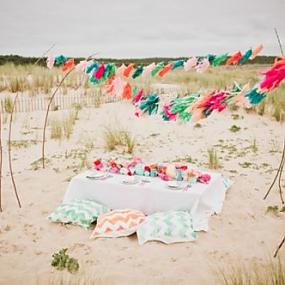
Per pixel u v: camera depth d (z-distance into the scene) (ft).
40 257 18.75
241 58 19.44
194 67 20.13
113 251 19.16
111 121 48.62
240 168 32.37
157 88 67.77
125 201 23.15
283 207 24.30
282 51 19.97
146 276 17.08
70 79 73.92
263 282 15.83
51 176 30.12
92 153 36.37
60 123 44.45
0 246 19.83
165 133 44.01
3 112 50.85
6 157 35.24
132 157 35.50
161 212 22.00
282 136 41.96
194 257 18.62
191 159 34.99
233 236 20.79
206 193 23.02
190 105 17.06
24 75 72.69
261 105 49.47
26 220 22.75
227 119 48.24
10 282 16.71
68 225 21.88
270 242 20.16
